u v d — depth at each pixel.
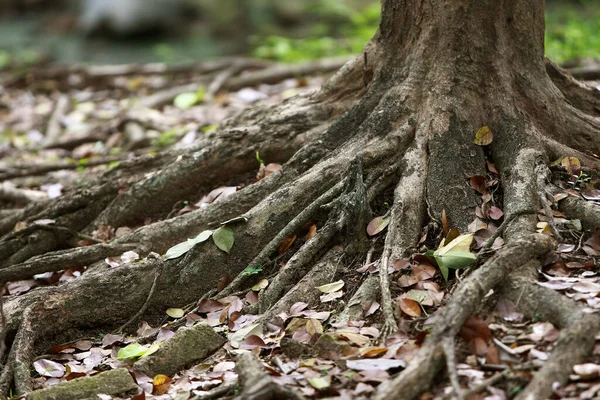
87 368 4.98
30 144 9.95
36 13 22.14
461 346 4.21
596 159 5.77
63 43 19.69
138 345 5.02
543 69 6.01
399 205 5.28
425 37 5.90
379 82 6.09
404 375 3.87
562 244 4.89
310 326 4.69
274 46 14.08
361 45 12.27
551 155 5.63
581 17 13.81
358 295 4.86
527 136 5.61
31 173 8.37
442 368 4.00
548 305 4.24
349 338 4.48
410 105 5.81
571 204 5.15
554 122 5.84
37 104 11.52
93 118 10.52
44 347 5.31
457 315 4.09
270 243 5.51
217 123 9.11
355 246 5.29
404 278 4.91
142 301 5.52
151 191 6.46
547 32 11.36
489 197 5.37
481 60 5.81
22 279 5.93
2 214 7.38
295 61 12.36
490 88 5.80
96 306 5.43
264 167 6.30
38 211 6.99
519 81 5.87
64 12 21.69
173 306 5.57
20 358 4.91
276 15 19.69
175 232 5.90
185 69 11.95
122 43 19.73
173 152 6.78
